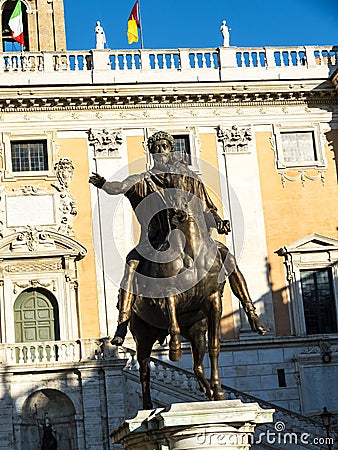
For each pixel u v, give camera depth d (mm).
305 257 41406
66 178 40969
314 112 43500
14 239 39844
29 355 34969
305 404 39594
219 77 42719
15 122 41344
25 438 34219
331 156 43188
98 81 41750
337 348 40438
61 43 52656
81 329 39406
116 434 11062
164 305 10859
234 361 39656
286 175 42531
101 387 34312
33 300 39844
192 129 42531
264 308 40594
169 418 9836
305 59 43656
